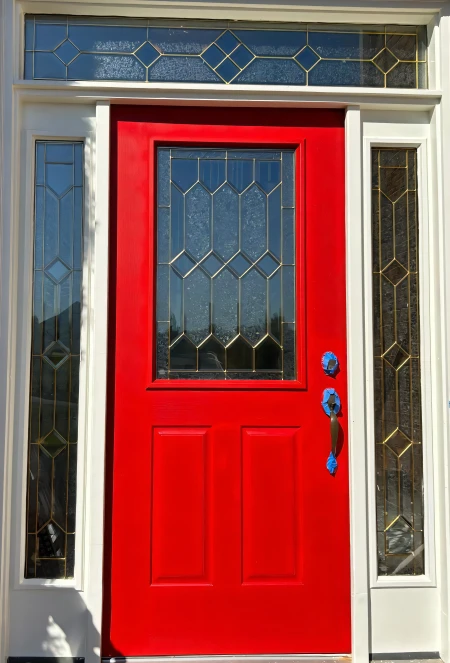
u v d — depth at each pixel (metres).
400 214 2.48
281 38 2.48
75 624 2.29
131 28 2.46
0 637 2.21
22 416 2.33
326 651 2.36
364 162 2.47
